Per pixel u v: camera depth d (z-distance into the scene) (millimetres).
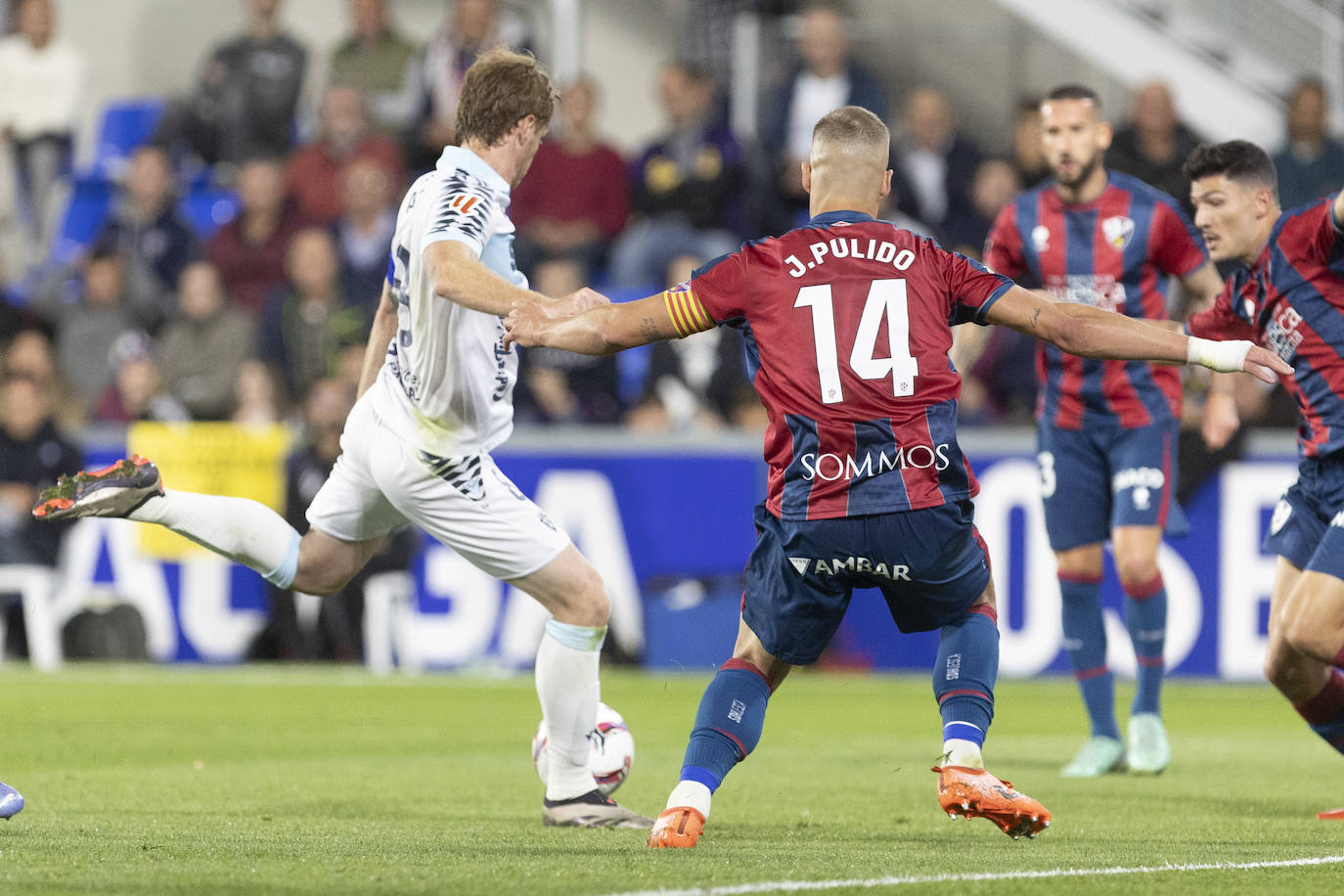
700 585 40375
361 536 17125
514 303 14508
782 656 14625
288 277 48656
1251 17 52156
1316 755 25578
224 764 22953
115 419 47125
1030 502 39000
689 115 48562
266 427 42094
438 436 16234
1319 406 17547
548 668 16469
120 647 41438
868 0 53062
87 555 41969
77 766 22453
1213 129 49156
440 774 21844
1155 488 23141
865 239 14164
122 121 59500
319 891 11617
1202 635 38656
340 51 54531
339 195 50438
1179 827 16672
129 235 50938
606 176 48500
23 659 41781
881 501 13750
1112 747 22984
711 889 11664
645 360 46469
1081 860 13758
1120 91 51156
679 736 27828
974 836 15742
